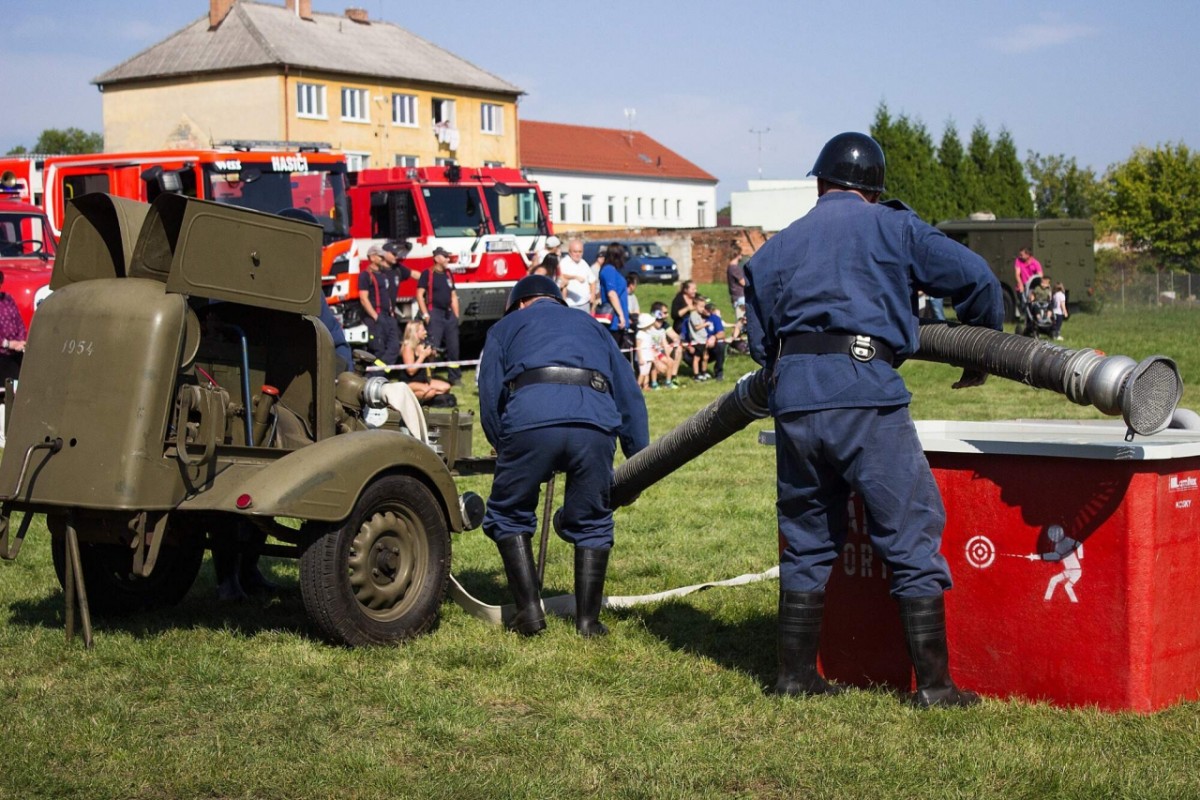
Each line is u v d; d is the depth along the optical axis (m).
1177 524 4.28
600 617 5.97
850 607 4.78
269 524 5.27
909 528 4.35
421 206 21.72
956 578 4.55
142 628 5.77
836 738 4.15
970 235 33.97
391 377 16.77
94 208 5.48
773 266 4.50
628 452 5.91
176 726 4.38
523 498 5.59
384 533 5.44
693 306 20.06
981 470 4.47
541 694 4.72
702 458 11.91
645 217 95.88
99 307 5.14
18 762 3.99
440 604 5.63
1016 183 65.00
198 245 5.19
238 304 5.84
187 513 5.47
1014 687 4.44
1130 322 33.53
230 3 64.38
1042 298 27.53
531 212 23.36
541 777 3.87
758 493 9.82
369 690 4.75
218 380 5.75
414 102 67.38
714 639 5.51
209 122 62.50
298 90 62.09
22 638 5.52
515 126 73.38
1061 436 5.23
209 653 5.23
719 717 4.42
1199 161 57.81
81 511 5.19
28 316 15.29
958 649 4.56
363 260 20.33
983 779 3.75
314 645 5.37
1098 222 60.34
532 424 5.45
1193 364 21.47
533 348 5.57
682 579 6.86
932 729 4.18
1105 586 4.22
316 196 19.98
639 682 4.84
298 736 4.26
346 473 5.19
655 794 3.72
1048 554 4.34
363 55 65.75
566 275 18.27
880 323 4.31
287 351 5.92
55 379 5.16
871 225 4.37
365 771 3.94
